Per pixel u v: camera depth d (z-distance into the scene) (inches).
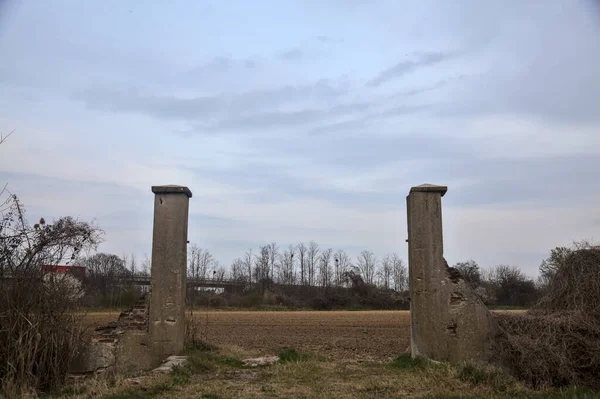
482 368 401.7
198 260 2442.2
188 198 511.2
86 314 462.6
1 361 385.4
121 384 369.7
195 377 420.5
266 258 2768.2
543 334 416.2
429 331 461.1
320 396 345.7
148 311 480.4
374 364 494.0
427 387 372.5
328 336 946.1
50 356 401.7
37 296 411.5
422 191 477.7
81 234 457.4
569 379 394.6
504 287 1680.6
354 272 2645.2
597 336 409.7
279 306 2317.9
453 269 473.4
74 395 356.2
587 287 447.5
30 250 426.3
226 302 2277.3
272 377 425.4
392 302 2459.4
